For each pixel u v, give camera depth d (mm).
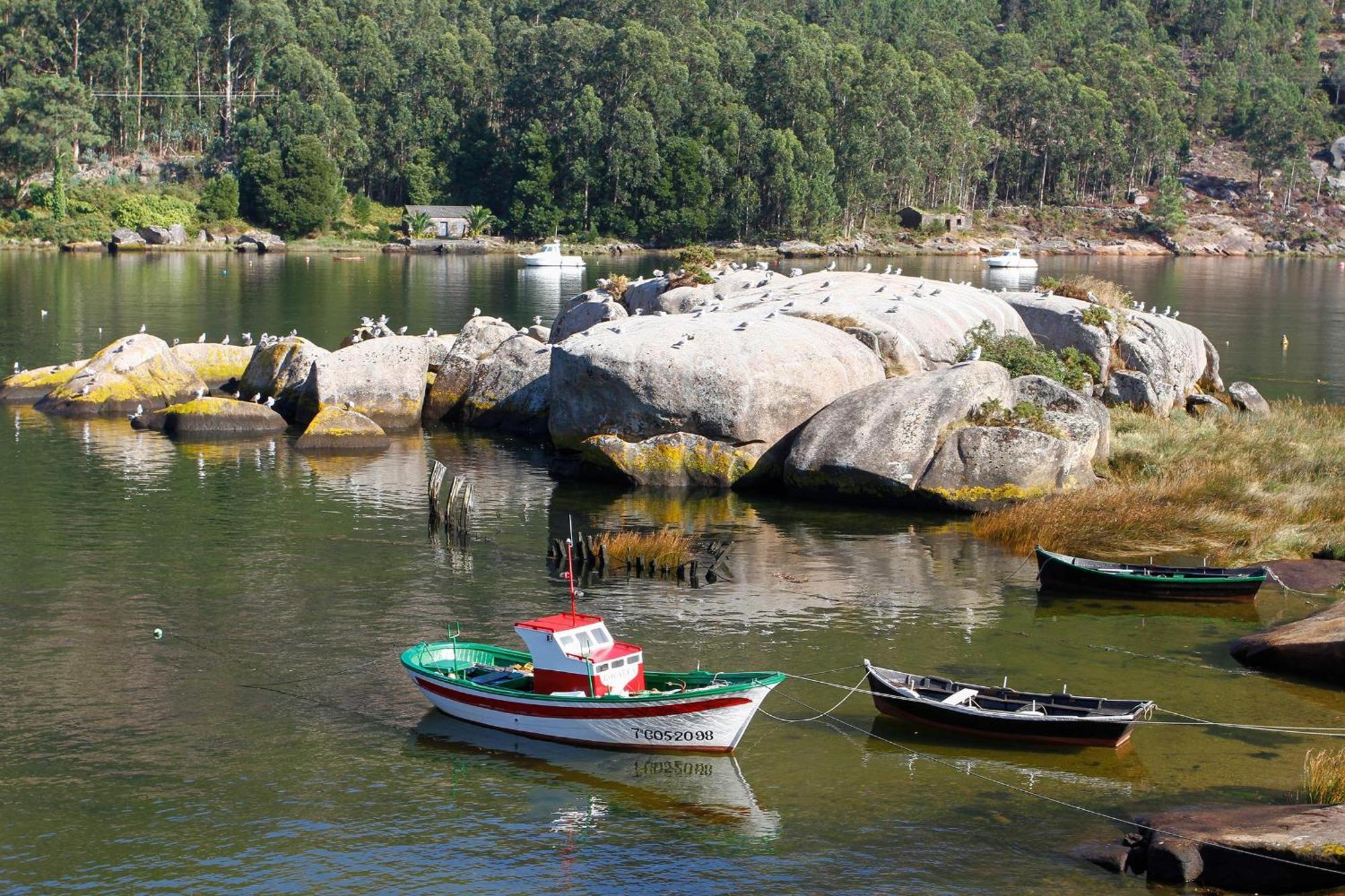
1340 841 21844
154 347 63719
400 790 25297
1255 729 28312
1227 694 30203
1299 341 101625
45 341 83000
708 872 22531
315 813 24359
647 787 25656
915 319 54156
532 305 115500
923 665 31578
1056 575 37500
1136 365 59062
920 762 26766
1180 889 21953
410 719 28469
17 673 29969
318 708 28750
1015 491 44562
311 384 59750
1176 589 36625
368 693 29641
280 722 28031
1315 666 31281
